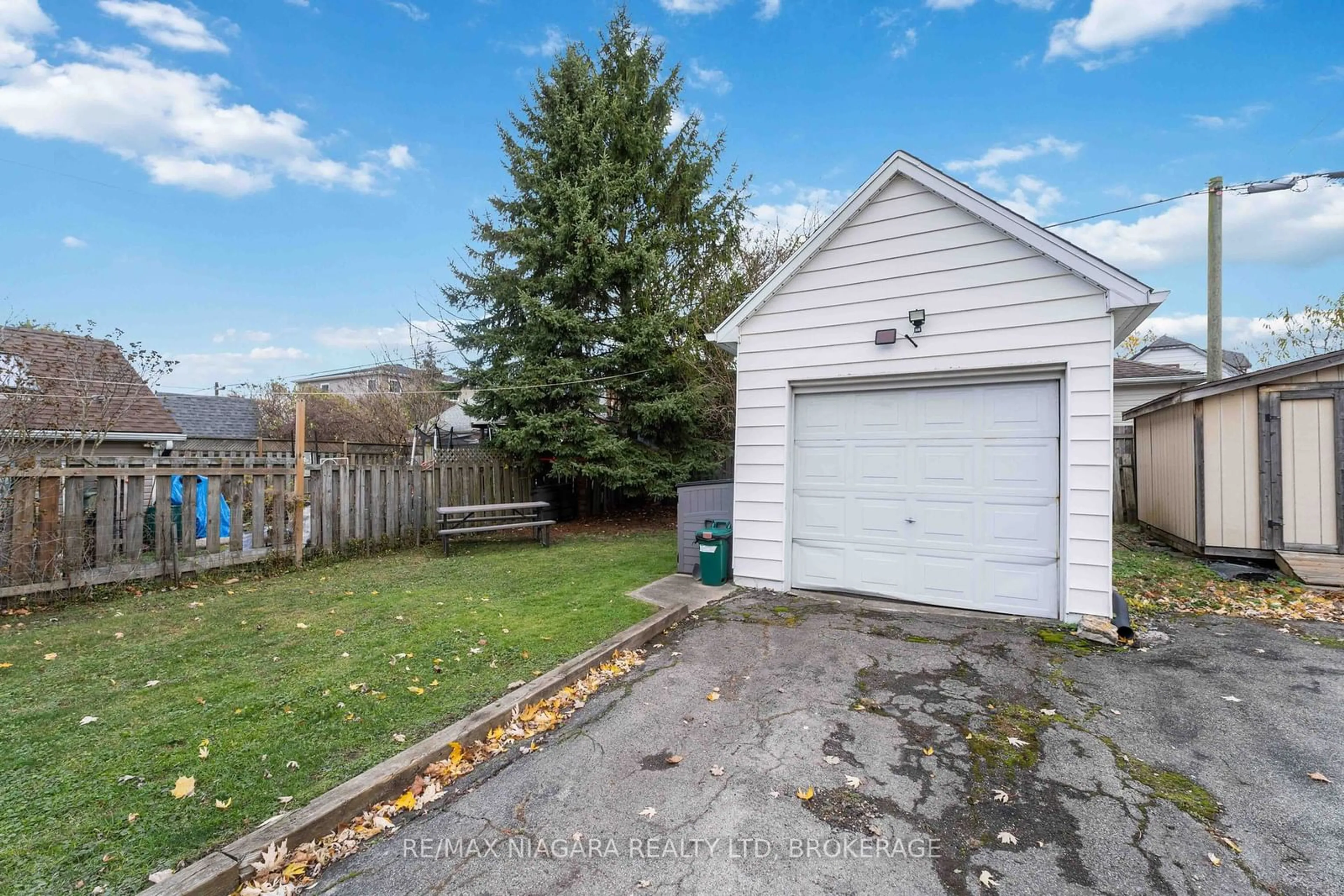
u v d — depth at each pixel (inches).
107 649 171.5
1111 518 189.2
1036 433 205.8
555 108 473.7
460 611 212.7
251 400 873.5
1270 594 233.0
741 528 255.3
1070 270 194.5
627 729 131.0
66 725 124.5
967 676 156.4
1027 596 206.5
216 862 82.4
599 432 447.2
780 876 85.3
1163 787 106.6
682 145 505.7
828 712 137.5
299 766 108.9
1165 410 330.6
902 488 227.8
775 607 221.9
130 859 83.8
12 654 166.6
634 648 183.0
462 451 481.7
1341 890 81.4
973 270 210.5
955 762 115.6
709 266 536.7
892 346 224.7
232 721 126.5
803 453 247.9
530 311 443.5
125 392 356.2
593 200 459.2
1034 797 104.0
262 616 205.5
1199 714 134.3
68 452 290.2
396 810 101.2
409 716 130.0
